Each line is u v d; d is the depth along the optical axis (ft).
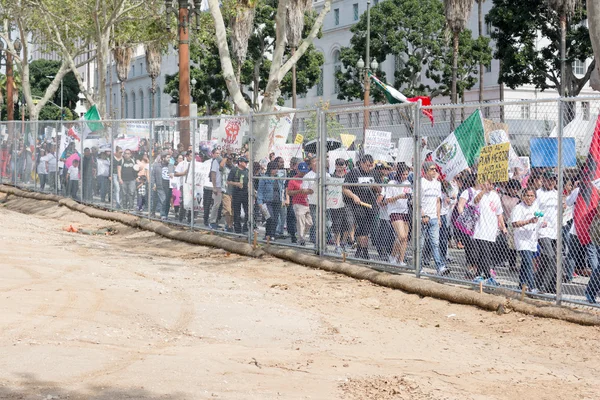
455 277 39.29
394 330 32.24
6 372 23.24
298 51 69.62
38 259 46.03
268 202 51.16
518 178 36.35
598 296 33.09
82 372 23.68
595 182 33.37
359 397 22.74
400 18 172.35
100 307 33.47
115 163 71.97
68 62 119.24
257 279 43.39
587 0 36.19
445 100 195.62
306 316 34.27
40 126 89.97
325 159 46.50
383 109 42.19
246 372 24.80
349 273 42.91
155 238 60.23
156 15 111.55
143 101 299.38
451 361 27.45
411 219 41.06
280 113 49.96
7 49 130.00
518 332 31.55
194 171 59.47
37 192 90.12
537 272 35.55
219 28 69.97
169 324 31.55
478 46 161.48
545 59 141.38
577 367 27.02
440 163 39.83
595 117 33.88
